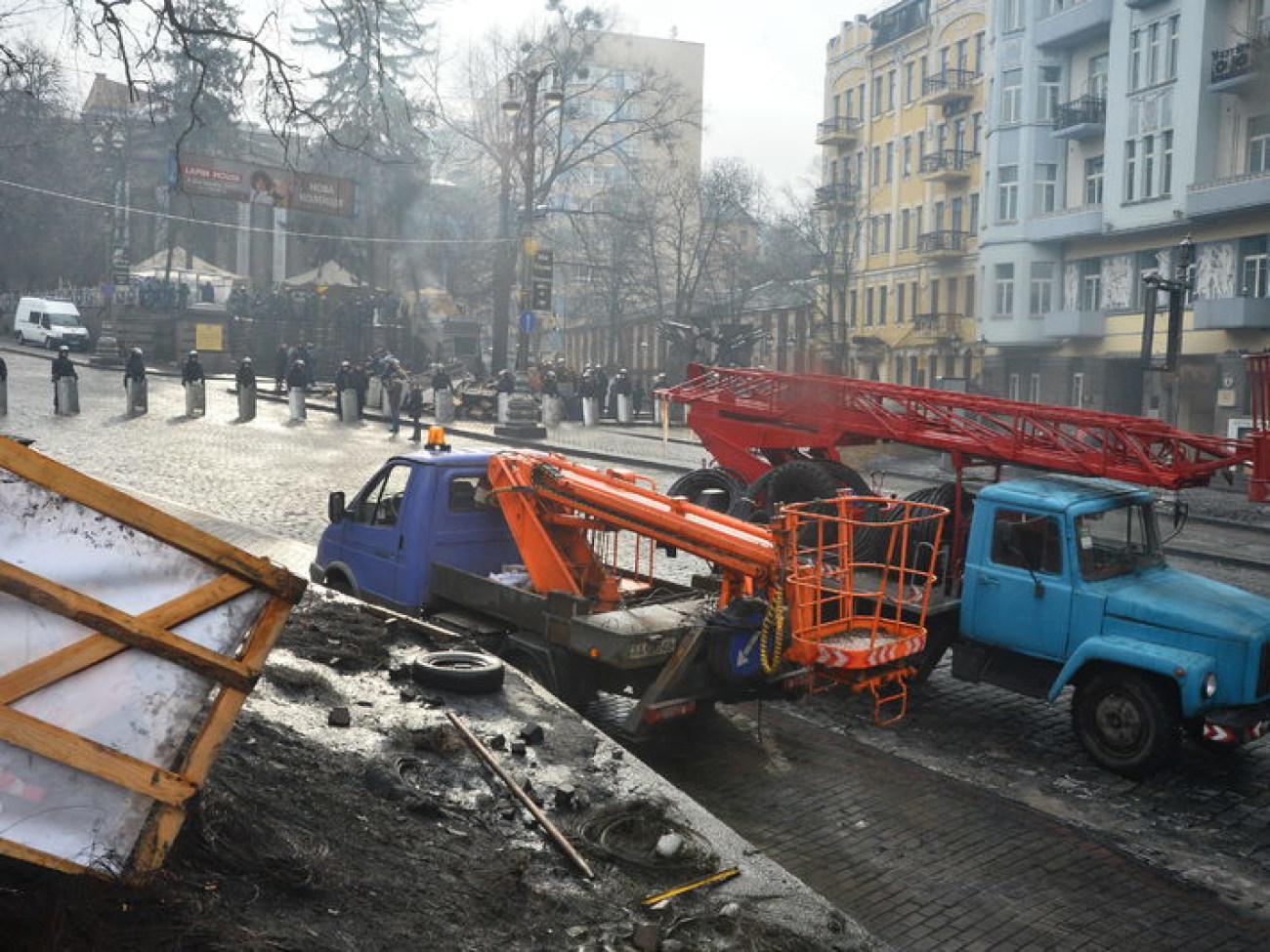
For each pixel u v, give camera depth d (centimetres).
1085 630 884
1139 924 611
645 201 6488
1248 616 829
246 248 6209
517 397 3359
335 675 721
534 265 4047
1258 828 757
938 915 609
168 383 4131
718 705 959
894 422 1365
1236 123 3709
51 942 331
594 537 957
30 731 337
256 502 1831
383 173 5447
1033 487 950
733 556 815
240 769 514
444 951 413
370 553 979
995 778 830
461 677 723
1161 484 1111
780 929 487
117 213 5162
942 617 979
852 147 6525
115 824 356
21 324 5197
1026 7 4581
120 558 352
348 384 3394
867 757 856
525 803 568
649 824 572
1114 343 4231
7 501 336
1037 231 4525
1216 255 3778
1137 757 830
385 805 536
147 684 358
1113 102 4141
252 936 370
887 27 6103
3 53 916
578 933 454
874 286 6259
